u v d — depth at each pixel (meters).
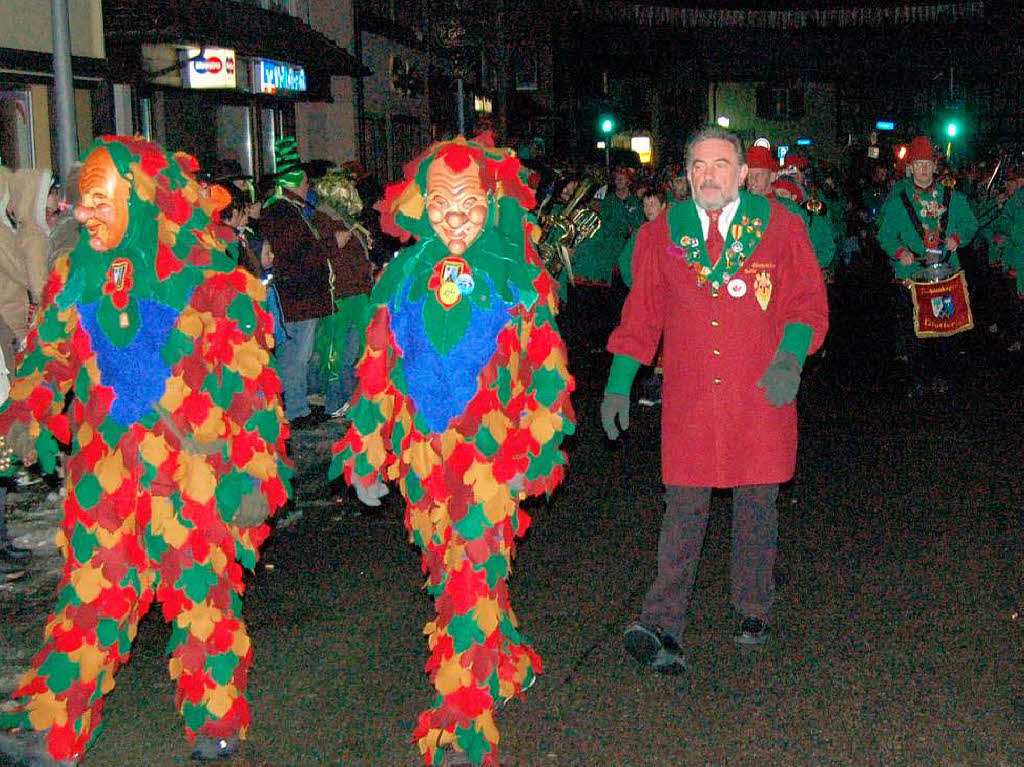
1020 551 6.81
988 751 4.50
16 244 6.65
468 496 4.34
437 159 4.36
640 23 33.66
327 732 4.75
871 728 4.70
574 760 4.49
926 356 11.84
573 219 11.84
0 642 5.61
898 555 6.79
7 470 6.45
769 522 5.34
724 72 48.03
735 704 4.94
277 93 16.44
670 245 5.05
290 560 6.91
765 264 4.98
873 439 9.74
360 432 4.55
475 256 4.38
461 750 4.38
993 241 13.66
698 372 5.03
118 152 4.18
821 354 13.37
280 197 9.85
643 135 43.91
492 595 4.42
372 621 5.95
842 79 47.50
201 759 4.52
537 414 4.46
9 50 10.89
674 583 5.20
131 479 4.23
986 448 9.31
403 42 25.05
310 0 19.66
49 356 4.37
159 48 13.70
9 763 4.27
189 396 4.23
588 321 13.88
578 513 7.82
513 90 29.31
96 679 4.28
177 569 4.31
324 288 9.86
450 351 4.32
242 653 4.52
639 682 5.17
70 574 4.26
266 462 4.34
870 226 26.00
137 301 4.18
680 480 5.09
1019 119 44.84
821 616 5.89
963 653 5.41
